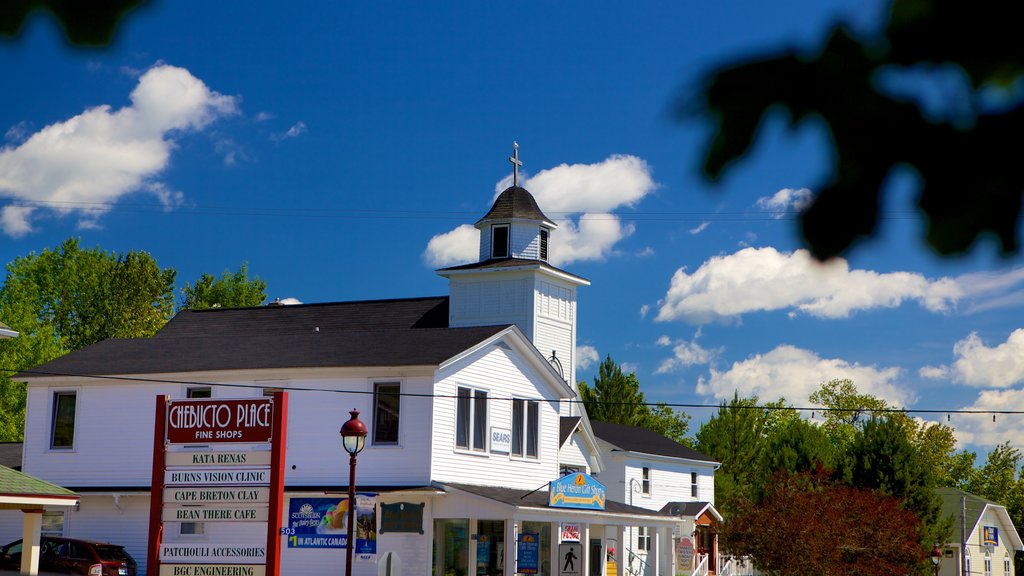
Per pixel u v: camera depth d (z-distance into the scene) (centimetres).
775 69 161
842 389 8850
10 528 3503
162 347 3678
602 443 4800
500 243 5175
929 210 158
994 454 8406
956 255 158
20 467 3672
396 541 3039
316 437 3197
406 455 3091
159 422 2305
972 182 156
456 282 5100
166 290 8031
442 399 3139
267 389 3275
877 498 4066
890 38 157
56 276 7675
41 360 6338
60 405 3534
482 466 3288
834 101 160
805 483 4184
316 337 3556
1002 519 6800
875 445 5291
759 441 7275
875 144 159
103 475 3428
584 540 3250
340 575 3064
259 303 9169
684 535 4788
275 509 2200
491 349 3381
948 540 5338
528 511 2988
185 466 2288
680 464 5228
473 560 3031
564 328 5188
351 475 2406
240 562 2217
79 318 7581
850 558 3869
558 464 3688
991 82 154
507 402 3441
